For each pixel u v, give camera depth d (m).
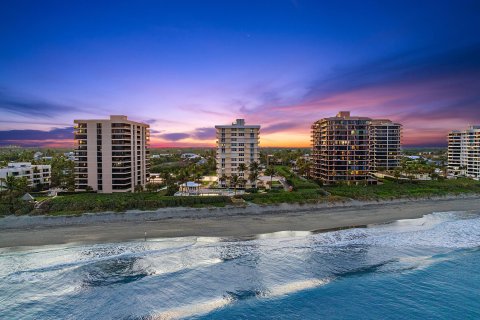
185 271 48.66
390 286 45.31
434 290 44.28
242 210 83.25
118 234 64.12
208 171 181.50
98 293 42.47
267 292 43.50
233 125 121.56
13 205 75.88
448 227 71.69
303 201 89.94
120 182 107.75
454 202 100.00
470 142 168.38
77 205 77.38
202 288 44.09
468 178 145.00
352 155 127.75
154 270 48.81
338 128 128.50
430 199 103.31
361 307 40.16
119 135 108.00
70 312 38.44
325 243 60.66
